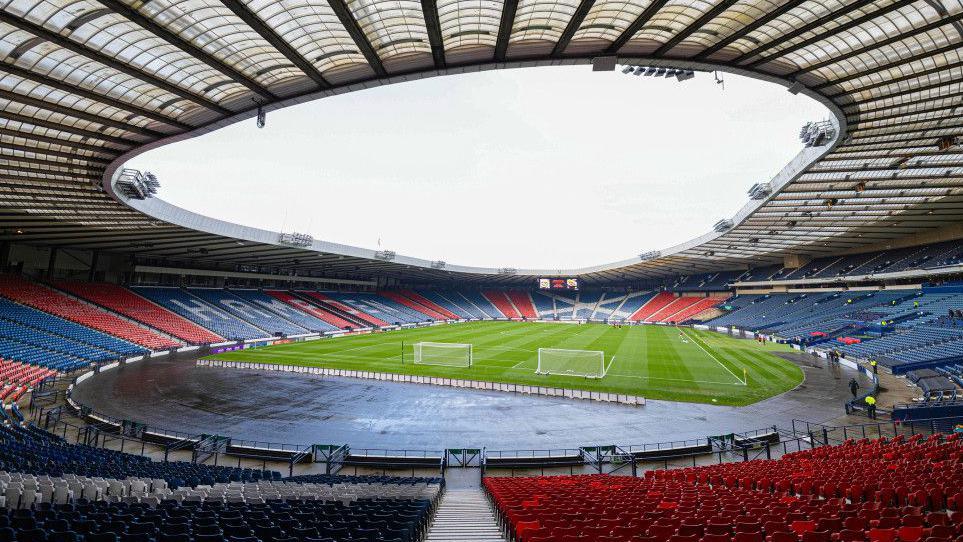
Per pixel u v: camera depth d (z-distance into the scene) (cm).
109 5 1184
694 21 1376
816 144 2795
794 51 1639
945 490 883
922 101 2128
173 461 1692
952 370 2883
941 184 3550
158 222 3634
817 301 6359
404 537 751
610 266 8844
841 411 2378
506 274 9706
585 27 1409
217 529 690
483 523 1033
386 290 9981
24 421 2053
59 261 4975
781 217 4666
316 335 6222
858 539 645
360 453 1869
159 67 1538
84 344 3794
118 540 597
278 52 1484
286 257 6225
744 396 2714
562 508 931
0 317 3669
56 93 1655
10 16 1202
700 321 7756
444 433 2105
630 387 2958
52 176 2506
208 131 2034
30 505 840
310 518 823
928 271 4694
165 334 4791
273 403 2566
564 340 5697
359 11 1279
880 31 1572
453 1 1244
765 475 1227
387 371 3544
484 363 3928
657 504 947
